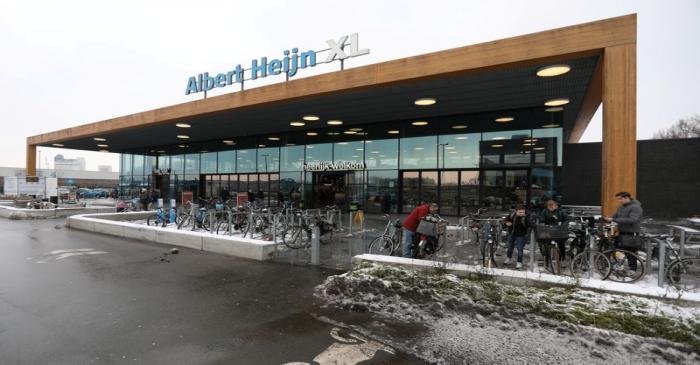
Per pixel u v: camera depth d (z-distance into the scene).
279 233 10.32
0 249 9.70
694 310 4.21
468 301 4.86
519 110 14.24
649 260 6.50
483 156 14.93
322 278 6.84
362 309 5.18
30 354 3.83
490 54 9.01
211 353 3.91
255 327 4.61
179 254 9.09
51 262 8.15
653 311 4.24
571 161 16.28
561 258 7.17
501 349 4.00
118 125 18.83
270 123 17.73
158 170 28.17
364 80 10.80
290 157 20.39
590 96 12.09
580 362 3.72
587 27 8.01
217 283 6.51
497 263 7.89
